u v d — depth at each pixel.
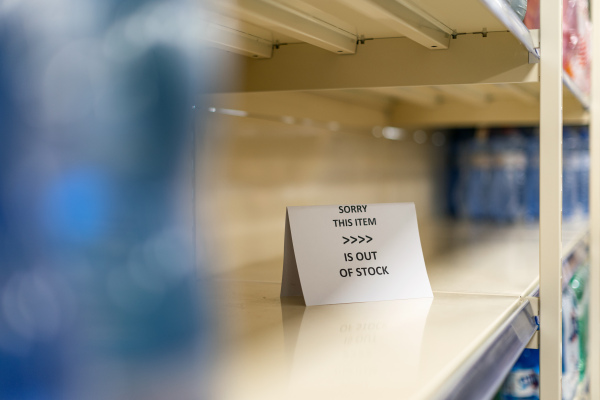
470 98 2.16
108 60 0.16
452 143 3.22
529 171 2.94
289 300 1.00
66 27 0.15
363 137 2.27
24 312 0.15
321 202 1.92
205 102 0.18
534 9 1.29
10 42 0.14
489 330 0.80
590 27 1.92
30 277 0.15
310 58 1.26
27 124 0.14
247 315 0.87
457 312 0.91
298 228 1.01
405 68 1.22
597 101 1.92
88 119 0.15
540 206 1.16
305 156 1.81
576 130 2.59
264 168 1.56
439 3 0.97
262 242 1.56
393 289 1.02
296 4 0.94
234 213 1.41
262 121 1.55
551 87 1.15
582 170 2.60
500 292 1.11
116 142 0.16
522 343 0.93
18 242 0.14
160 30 0.16
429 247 1.84
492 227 2.55
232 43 1.09
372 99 2.18
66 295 0.15
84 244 0.15
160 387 0.17
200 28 0.18
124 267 0.16
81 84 0.15
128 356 0.17
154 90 0.16
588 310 1.99
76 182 0.15
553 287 1.15
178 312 0.18
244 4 0.82
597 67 1.93
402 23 0.92
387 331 0.77
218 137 0.19
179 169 0.17
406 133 2.72
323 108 1.93
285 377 0.56
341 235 1.03
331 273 0.99
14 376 0.15
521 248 1.81
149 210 0.16
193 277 0.19
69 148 0.15
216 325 0.20
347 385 0.54
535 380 1.29
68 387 0.16
